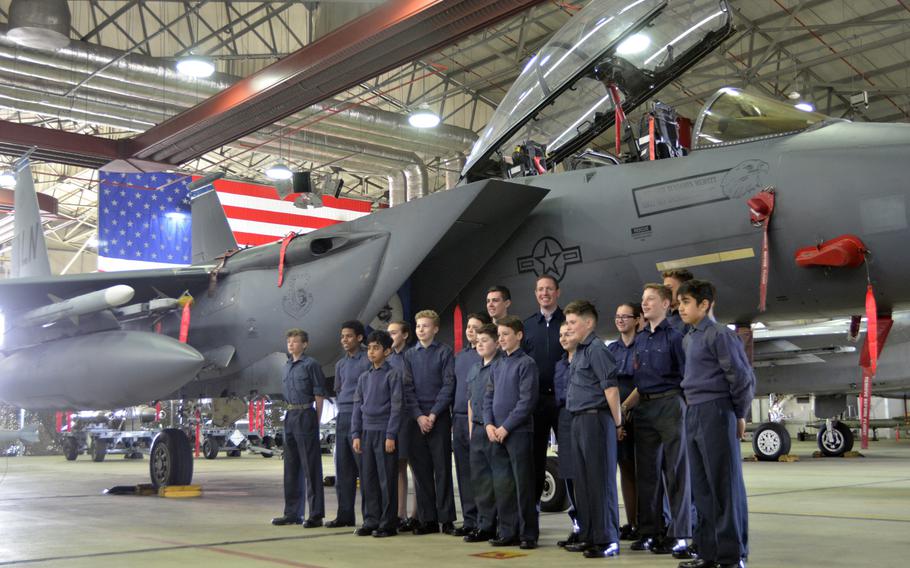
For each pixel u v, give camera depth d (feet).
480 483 18.01
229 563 15.24
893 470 41.27
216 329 29.84
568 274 22.95
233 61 73.51
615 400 15.87
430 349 19.79
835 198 18.88
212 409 33.24
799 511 23.08
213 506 26.78
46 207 96.12
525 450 17.01
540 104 23.89
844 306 19.69
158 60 64.23
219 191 77.87
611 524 15.96
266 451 70.69
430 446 19.54
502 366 17.38
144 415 70.49
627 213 21.89
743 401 13.51
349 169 93.30
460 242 24.98
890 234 18.20
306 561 15.40
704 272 20.72
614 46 22.21
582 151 26.18
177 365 26.08
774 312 20.72
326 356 26.94
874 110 86.79
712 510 13.91
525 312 24.02
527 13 76.69
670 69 23.94
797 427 106.32
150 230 83.76
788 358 50.80
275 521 21.43
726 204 20.29
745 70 80.74
